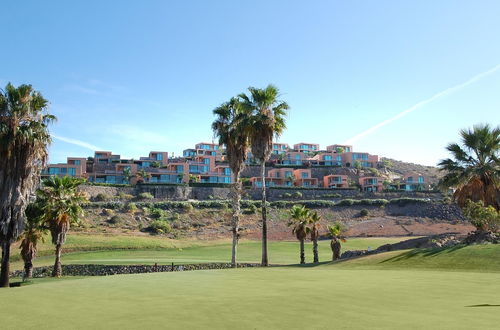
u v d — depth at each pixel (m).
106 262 49.84
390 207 106.75
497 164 32.59
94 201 102.62
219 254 65.69
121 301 11.97
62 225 36.91
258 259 59.34
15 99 25.17
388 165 194.00
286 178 137.12
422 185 143.00
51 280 35.22
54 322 9.12
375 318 8.72
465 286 14.26
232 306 10.66
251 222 94.94
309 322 8.51
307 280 17.30
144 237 75.56
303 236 46.28
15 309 10.90
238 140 37.78
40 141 25.81
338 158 166.25
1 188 24.67
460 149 33.75
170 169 134.00
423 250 27.30
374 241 78.31
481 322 8.05
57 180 36.75
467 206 30.94
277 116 36.97
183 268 46.94
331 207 106.81
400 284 15.09
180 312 9.96
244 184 130.12
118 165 130.38
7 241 24.84
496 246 24.28
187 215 96.38
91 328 8.43
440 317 8.65
